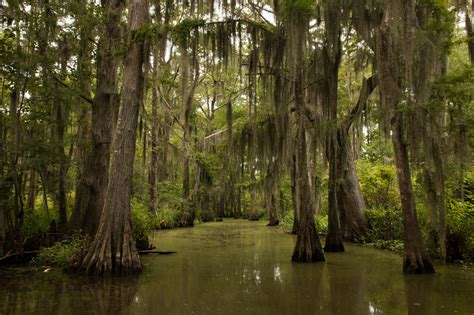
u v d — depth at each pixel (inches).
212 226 1019.3
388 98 356.5
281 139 522.3
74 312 248.8
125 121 394.0
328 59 477.1
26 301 274.4
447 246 408.8
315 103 499.2
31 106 433.1
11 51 418.0
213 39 433.1
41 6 425.4
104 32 486.6
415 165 382.9
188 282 332.2
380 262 422.6
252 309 253.3
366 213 604.4
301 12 394.9
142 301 273.6
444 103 347.3
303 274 363.3
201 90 1150.3
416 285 311.1
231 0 438.6
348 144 610.5
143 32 390.6
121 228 373.7
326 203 858.1
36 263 410.0
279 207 1103.0
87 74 484.4
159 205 987.3
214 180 1165.1
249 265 412.8
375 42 410.3
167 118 951.0
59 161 447.2
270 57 461.1
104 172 480.4
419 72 344.5
